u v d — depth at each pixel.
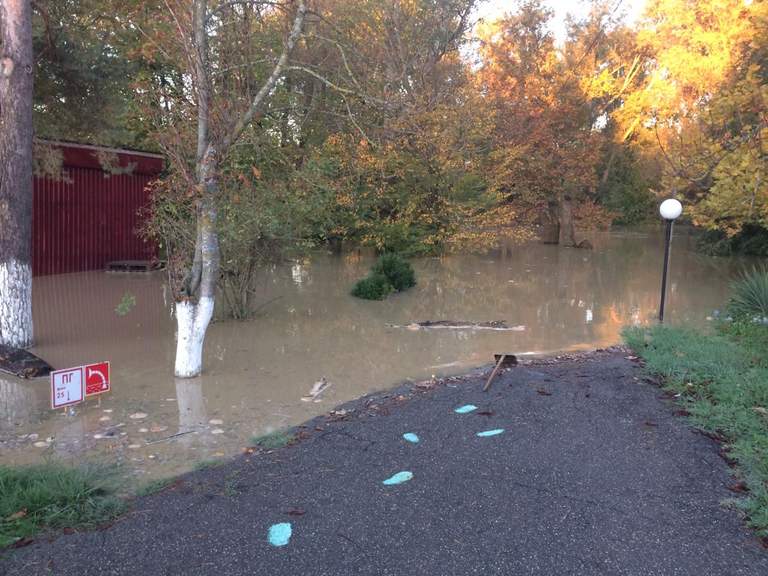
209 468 4.32
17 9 7.64
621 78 32.41
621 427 4.75
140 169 16.75
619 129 33.75
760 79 14.45
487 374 6.59
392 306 11.90
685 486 3.72
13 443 4.94
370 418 5.24
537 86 23.88
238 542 3.12
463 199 19.16
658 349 7.17
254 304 11.67
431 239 18.70
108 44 11.69
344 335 9.30
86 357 7.80
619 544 3.08
